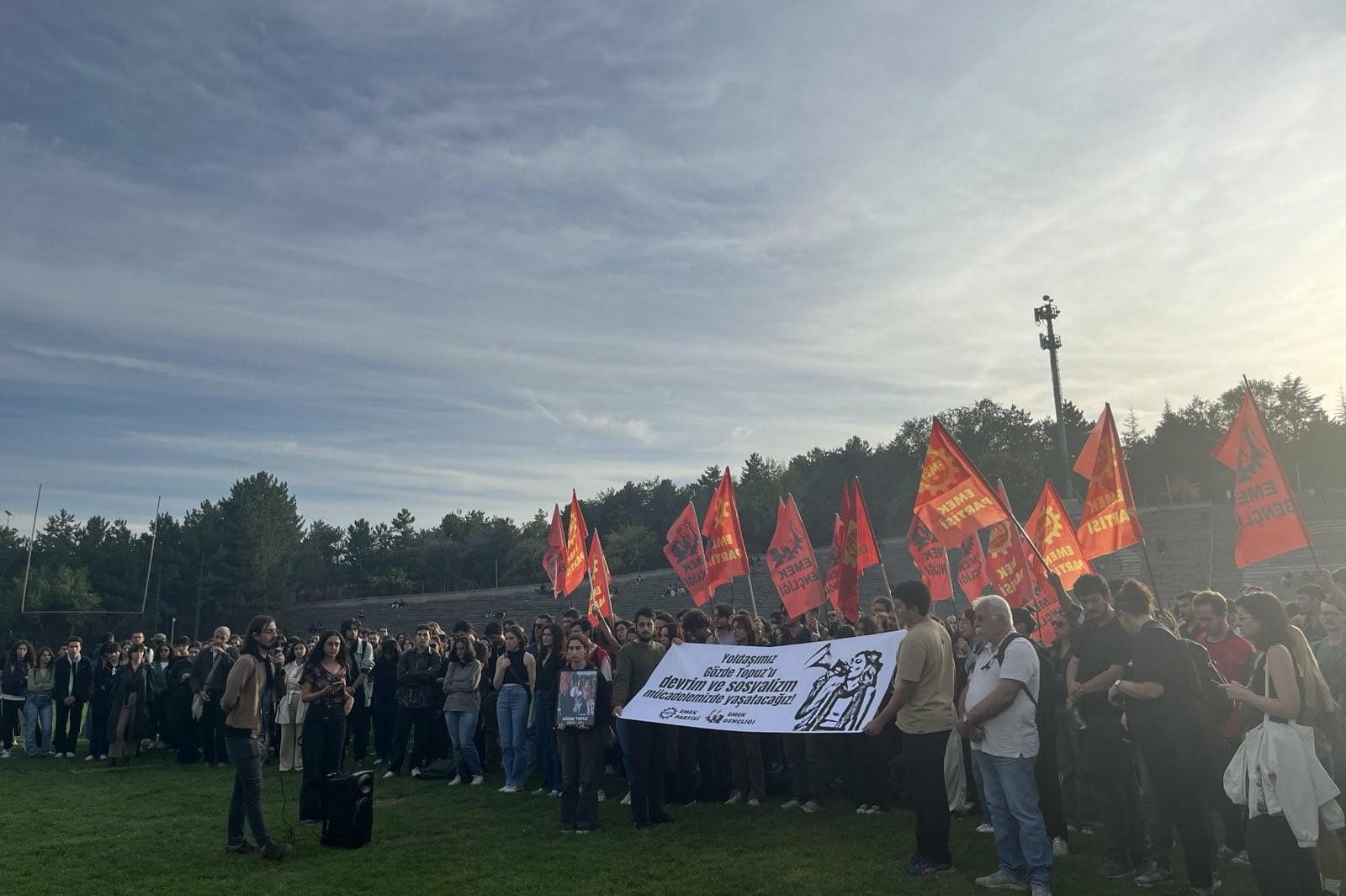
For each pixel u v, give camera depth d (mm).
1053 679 8828
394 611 85250
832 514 94688
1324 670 8180
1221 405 113812
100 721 17594
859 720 8484
